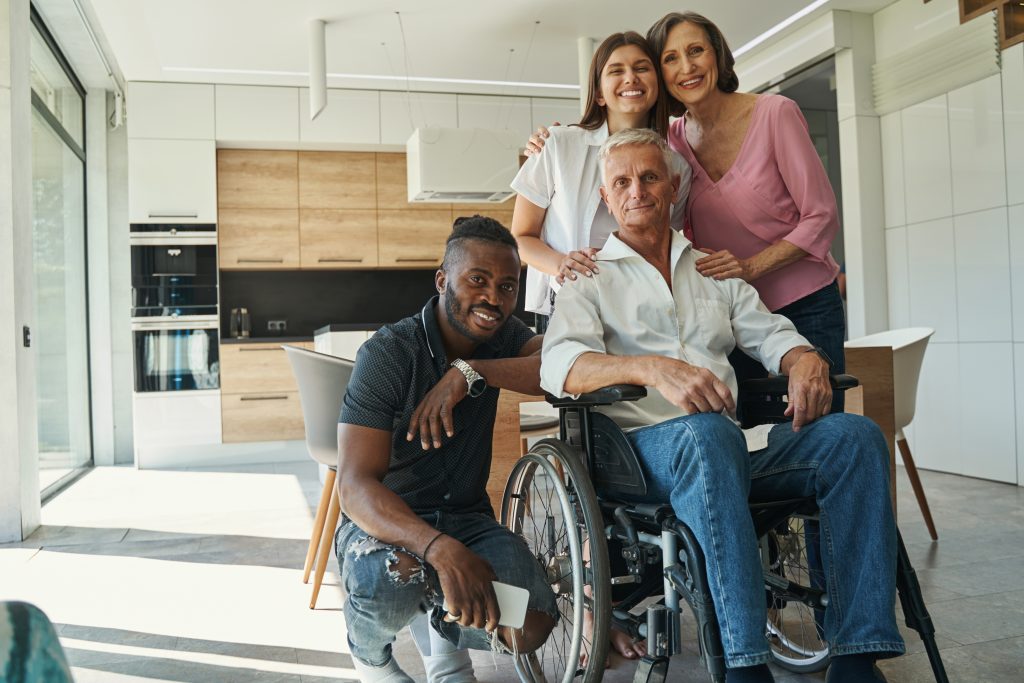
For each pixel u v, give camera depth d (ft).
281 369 21.16
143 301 20.42
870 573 4.80
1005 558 9.60
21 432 12.17
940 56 15.58
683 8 16.61
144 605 8.65
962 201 15.46
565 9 16.55
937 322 16.14
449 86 21.50
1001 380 14.82
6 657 1.74
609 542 6.44
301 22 16.93
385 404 5.22
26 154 12.71
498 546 5.41
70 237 19.85
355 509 4.92
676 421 4.91
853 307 17.42
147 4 15.87
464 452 5.66
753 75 19.69
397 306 24.29
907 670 6.39
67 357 19.02
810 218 6.73
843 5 16.79
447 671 5.92
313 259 21.93
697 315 5.94
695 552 4.54
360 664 5.45
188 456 20.62
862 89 17.19
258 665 6.89
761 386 5.74
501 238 5.42
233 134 20.89
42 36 16.92
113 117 21.97
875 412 9.54
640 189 5.81
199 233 20.75
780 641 6.71
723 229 7.18
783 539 6.61
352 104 21.52
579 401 5.23
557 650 6.64
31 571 10.18
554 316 5.74
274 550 11.09
